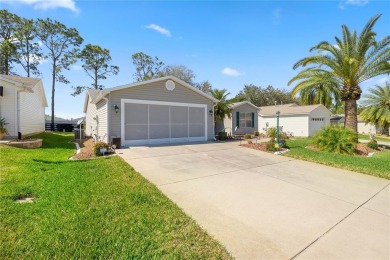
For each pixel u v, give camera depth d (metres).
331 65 12.65
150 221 3.17
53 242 2.57
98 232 2.82
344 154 9.95
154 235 2.83
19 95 11.34
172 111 12.47
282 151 9.96
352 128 12.79
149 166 6.65
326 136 11.05
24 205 3.54
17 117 11.16
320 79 13.16
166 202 3.89
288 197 4.45
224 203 4.04
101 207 3.55
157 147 10.44
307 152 9.84
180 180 5.34
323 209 3.91
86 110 19.70
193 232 2.96
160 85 12.01
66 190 4.27
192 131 13.30
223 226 3.20
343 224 3.37
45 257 2.32
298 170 6.78
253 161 7.87
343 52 12.32
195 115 13.41
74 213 3.30
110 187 4.51
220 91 19.20
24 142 9.42
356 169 6.96
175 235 2.86
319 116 22.16
